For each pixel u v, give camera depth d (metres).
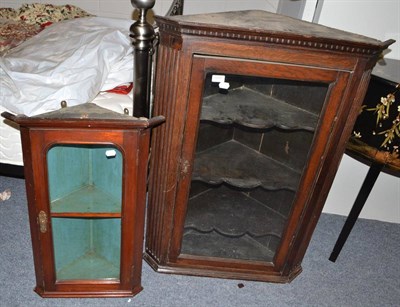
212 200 1.57
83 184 1.32
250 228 1.47
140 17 1.06
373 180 1.47
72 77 1.37
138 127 1.04
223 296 1.42
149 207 1.38
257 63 1.05
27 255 1.48
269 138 1.40
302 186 1.29
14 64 1.44
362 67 1.08
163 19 1.01
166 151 1.20
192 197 1.51
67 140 1.05
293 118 1.23
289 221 1.37
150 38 1.09
